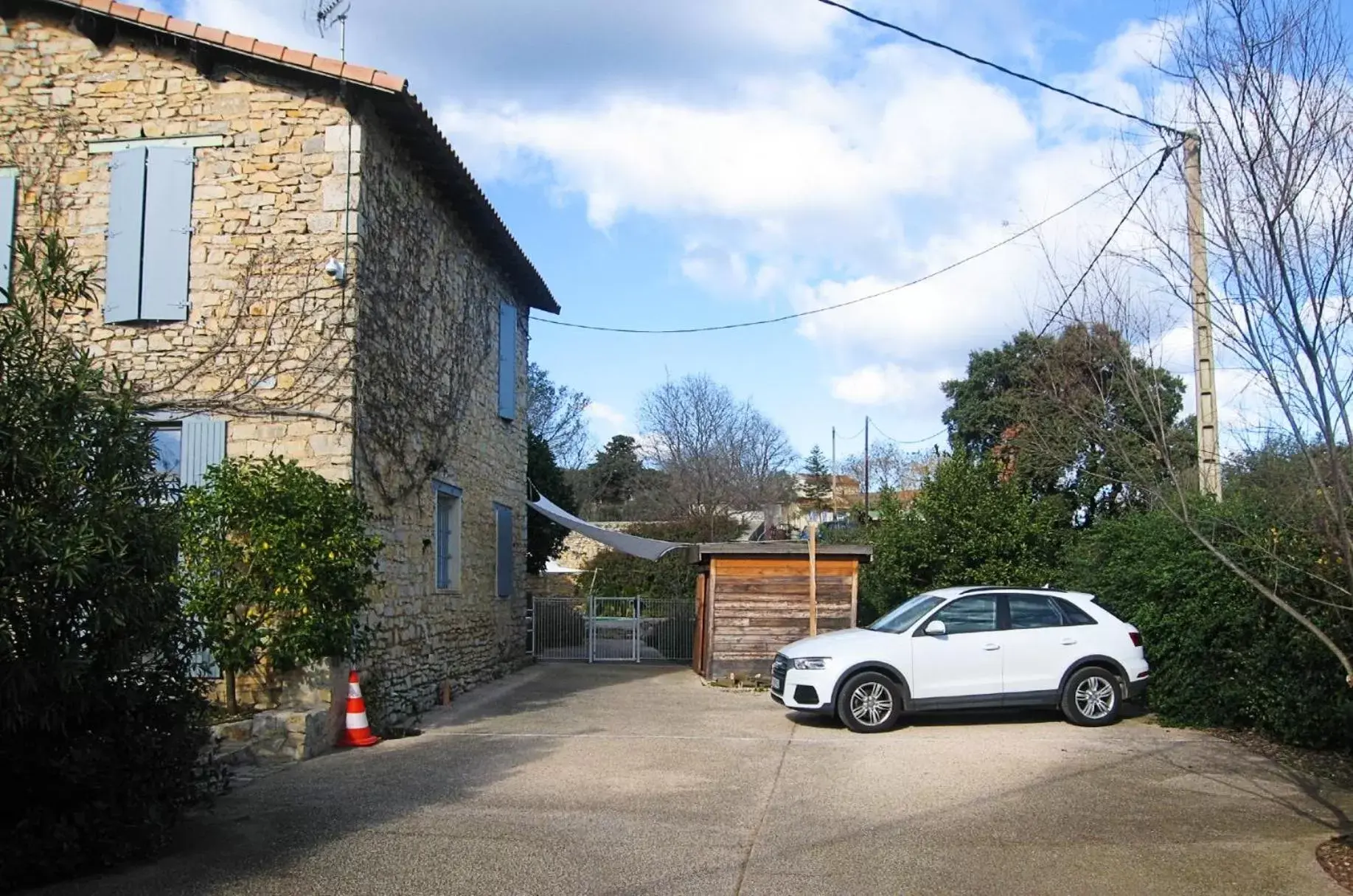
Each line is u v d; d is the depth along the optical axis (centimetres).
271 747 937
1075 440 1311
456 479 1503
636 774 887
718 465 4250
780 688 1171
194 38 1125
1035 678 1134
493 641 1742
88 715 581
